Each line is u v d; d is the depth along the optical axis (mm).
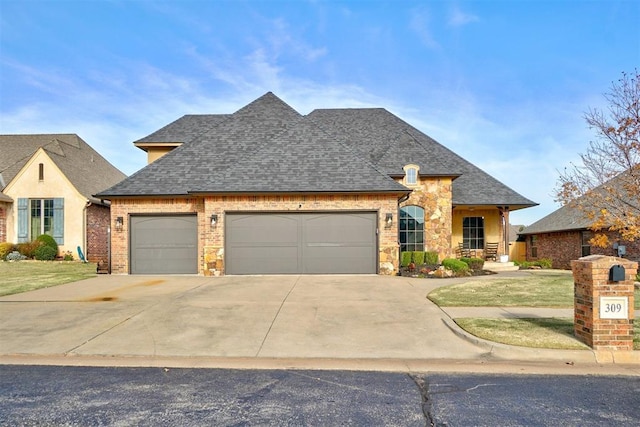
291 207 14984
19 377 5320
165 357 6152
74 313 8641
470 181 21141
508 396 4711
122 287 11945
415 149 20406
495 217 21375
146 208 15789
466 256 20641
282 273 14992
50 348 6508
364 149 20906
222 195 14953
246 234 15047
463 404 4484
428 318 8234
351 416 4176
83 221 21984
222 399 4598
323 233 15055
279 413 4238
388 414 4227
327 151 16500
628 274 6016
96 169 26406
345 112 23922
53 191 22062
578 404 4492
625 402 4551
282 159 16172
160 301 9805
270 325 7781
